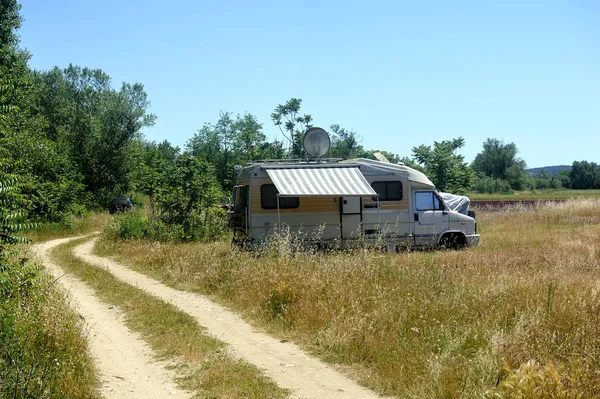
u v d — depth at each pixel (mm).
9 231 8078
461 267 13195
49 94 56281
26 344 6848
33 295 8648
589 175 112688
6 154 8953
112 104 55531
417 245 18703
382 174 18500
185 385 6852
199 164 24172
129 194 55969
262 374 7219
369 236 18125
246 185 17922
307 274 11430
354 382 7020
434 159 30969
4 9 33344
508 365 5973
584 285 10141
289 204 17531
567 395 5051
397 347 7531
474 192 92250
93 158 54906
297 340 8875
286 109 35969
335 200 17875
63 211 33125
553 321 7691
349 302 9500
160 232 22609
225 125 50781
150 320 10086
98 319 10422
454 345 7262
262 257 14461
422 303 9016
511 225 26344
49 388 5945
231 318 10555
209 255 15516
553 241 18609
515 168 115062
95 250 21594
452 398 6016
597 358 6137
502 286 10148
